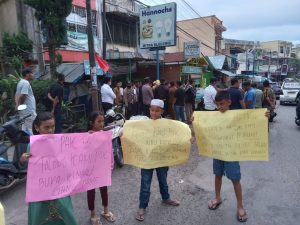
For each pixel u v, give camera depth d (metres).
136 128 4.03
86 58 16.09
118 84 13.02
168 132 4.02
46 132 3.13
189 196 4.85
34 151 3.00
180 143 4.01
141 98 11.91
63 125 9.70
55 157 3.12
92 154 3.40
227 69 33.19
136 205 4.56
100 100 9.88
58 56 11.22
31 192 2.98
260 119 3.89
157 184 5.36
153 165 3.99
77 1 15.69
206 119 4.11
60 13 10.30
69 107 10.27
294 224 3.91
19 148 5.09
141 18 15.43
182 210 4.36
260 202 4.59
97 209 4.43
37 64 13.56
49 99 7.36
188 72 21.17
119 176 5.88
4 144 5.15
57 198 3.09
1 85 9.27
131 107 12.77
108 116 6.66
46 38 10.80
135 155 4.03
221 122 4.02
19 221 4.14
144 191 4.10
